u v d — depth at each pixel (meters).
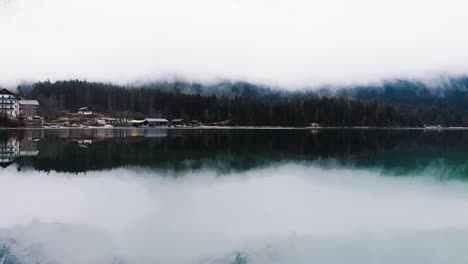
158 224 19.52
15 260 15.08
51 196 25.11
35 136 84.88
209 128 175.00
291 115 189.50
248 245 16.81
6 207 22.42
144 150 53.91
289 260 15.37
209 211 21.83
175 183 29.66
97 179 31.00
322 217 20.94
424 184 30.23
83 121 184.12
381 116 199.00
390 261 15.43
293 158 46.31
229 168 37.47
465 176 34.03
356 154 51.72
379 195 26.25
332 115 191.75
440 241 17.56
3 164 38.75
